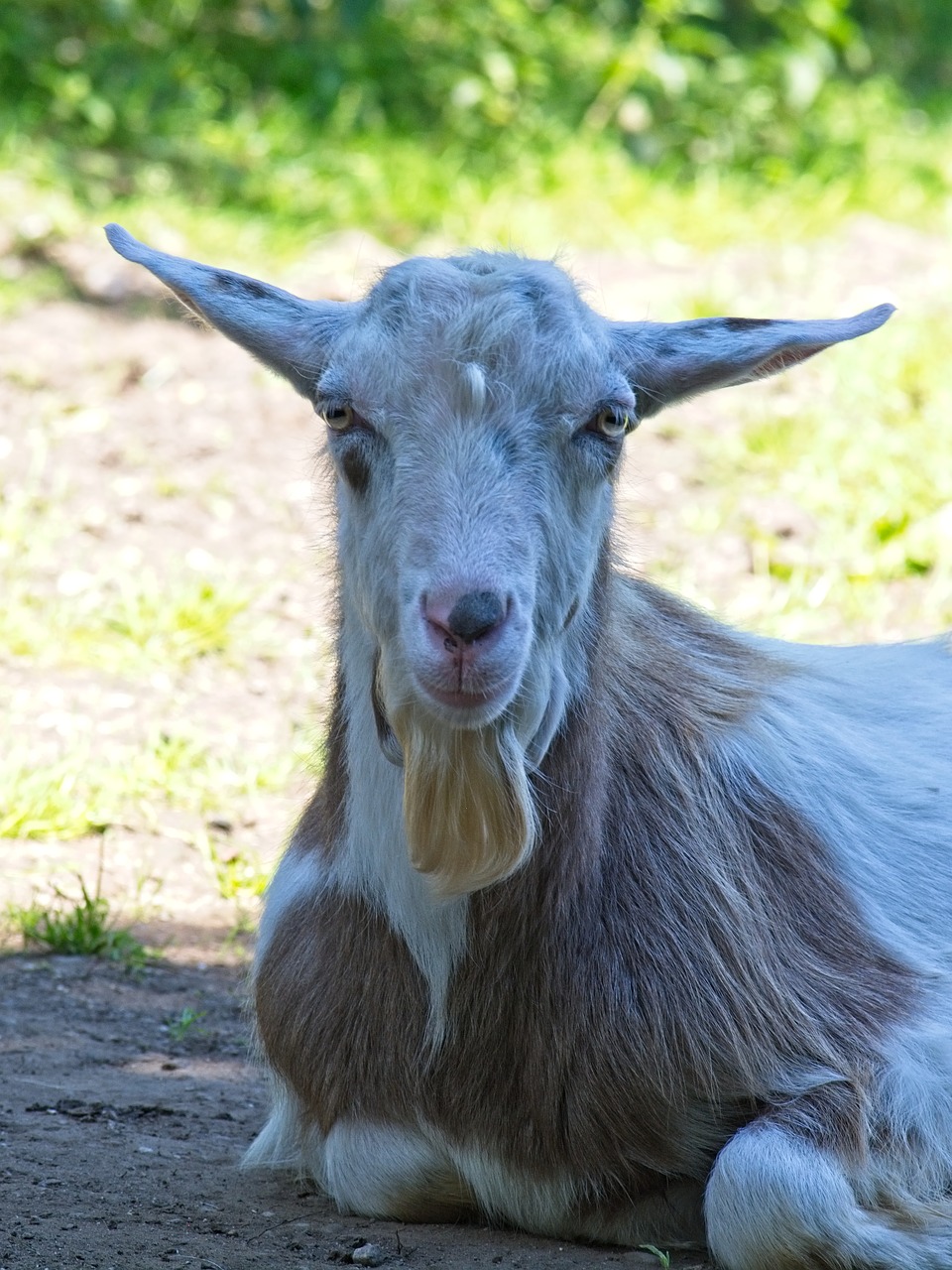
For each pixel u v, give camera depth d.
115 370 21.45
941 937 9.34
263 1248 7.85
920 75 38.03
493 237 25.41
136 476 19.66
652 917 8.27
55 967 12.18
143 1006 11.66
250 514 19.20
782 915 8.77
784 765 9.32
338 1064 8.50
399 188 27.11
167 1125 9.69
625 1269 7.72
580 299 8.15
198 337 22.70
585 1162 8.12
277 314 8.55
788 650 10.71
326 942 8.66
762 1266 7.56
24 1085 10.05
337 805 8.74
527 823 7.78
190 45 30.42
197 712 16.19
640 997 8.11
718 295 23.34
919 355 21.86
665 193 27.97
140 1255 7.60
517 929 8.05
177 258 8.66
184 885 13.82
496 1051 8.13
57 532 18.52
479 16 31.56
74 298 23.23
